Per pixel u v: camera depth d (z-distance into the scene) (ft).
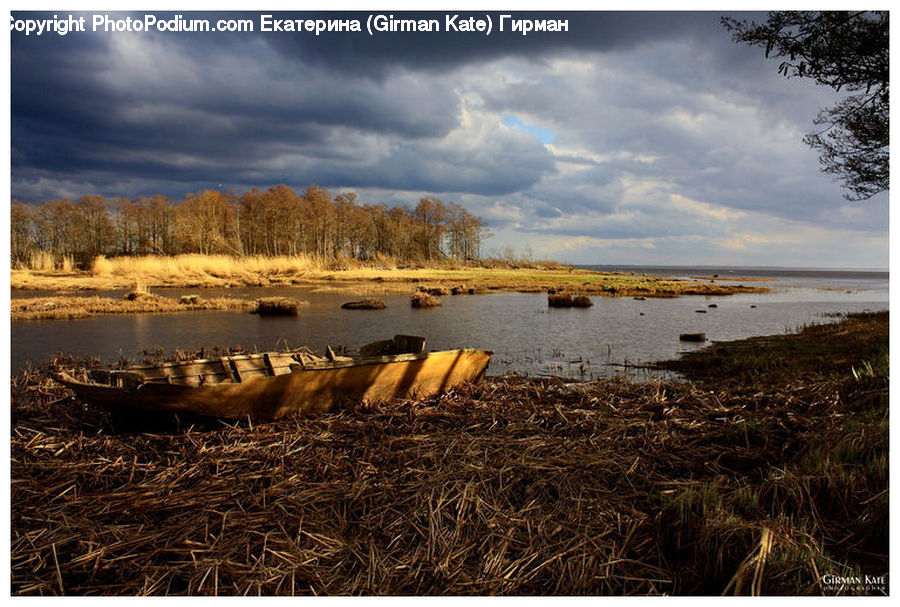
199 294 101.71
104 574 11.88
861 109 39.04
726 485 15.29
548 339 50.70
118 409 19.36
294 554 12.43
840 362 33.35
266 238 271.49
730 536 11.46
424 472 16.57
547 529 13.33
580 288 125.29
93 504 14.79
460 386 27.30
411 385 25.16
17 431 19.74
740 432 19.52
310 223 274.77
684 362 39.17
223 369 24.31
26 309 67.10
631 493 15.31
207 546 12.73
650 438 19.61
